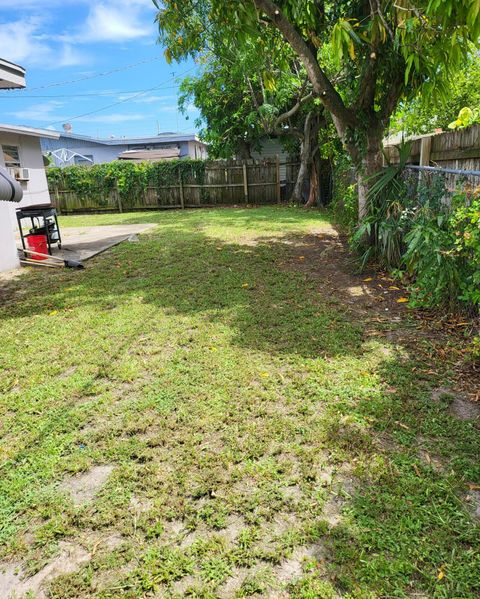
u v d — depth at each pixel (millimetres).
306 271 5102
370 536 1530
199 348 3105
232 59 9828
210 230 8438
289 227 8539
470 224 2830
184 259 5906
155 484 1827
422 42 3227
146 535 1590
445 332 3191
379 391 2449
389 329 3311
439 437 2047
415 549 1473
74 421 2293
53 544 1569
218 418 2262
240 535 1570
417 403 2316
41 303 4312
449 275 3225
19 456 2035
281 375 2678
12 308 4191
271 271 5125
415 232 3611
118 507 1721
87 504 1740
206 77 12430
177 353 3041
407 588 1353
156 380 2688
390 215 4852
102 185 14836
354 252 5707
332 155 12102
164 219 10914
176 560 1487
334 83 7375
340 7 4852
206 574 1436
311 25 4652
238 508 1689
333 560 1459
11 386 2699
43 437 2170
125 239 7836
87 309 4055
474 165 3750
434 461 1892
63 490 1822
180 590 1387
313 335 3240
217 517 1653
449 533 1529
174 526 1629
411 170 4648
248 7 3986
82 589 1407
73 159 24047
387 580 1377
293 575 1417
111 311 3971
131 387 2629
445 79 4309
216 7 4156
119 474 1896
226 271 5188
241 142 14156
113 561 1494
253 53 6766
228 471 1887
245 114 12961
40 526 1646
